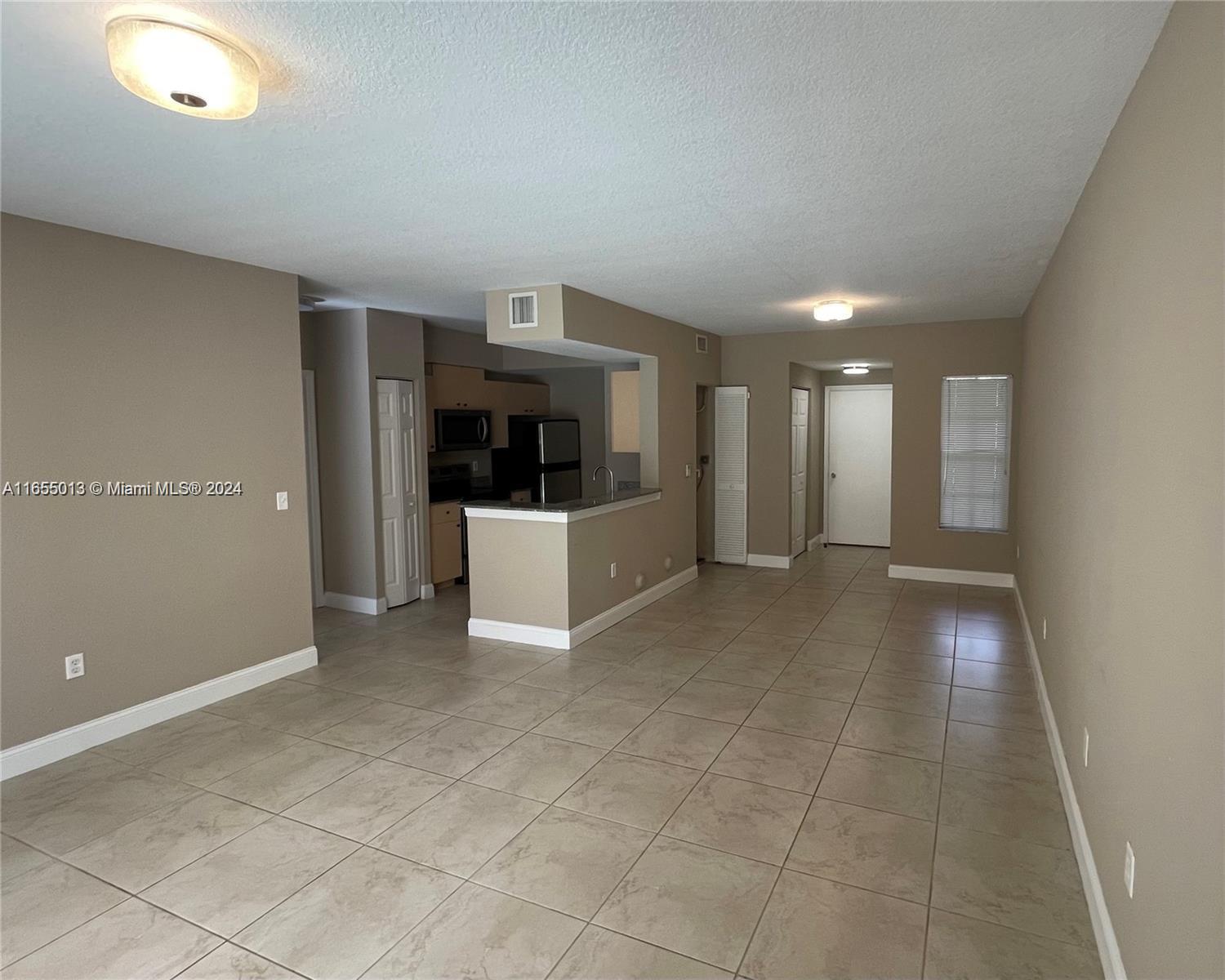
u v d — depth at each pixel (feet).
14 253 10.25
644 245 12.07
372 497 19.27
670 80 6.26
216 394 13.00
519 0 4.98
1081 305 9.18
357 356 19.07
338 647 16.62
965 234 11.48
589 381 28.50
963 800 9.74
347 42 5.57
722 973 6.73
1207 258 4.23
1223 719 3.91
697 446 25.95
